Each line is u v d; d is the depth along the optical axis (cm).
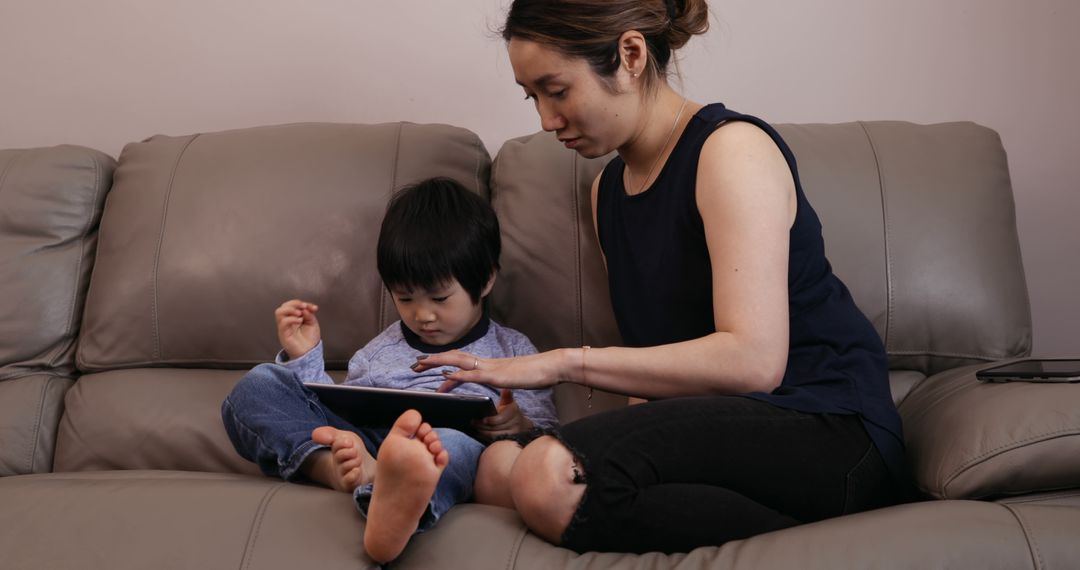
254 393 121
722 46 188
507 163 167
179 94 200
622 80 118
